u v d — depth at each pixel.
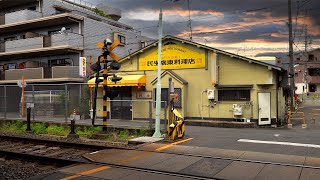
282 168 7.89
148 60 22.78
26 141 13.66
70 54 29.66
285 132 15.75
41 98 24.83
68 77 27.72
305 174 7.32
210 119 20.78
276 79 19.91
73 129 15.16
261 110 19.58
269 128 18.56
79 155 10.53
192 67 21.41
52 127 17.42
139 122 18.20
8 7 34.12
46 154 11.02
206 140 12.65
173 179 7.33
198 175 7.53
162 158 9.35
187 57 21.59
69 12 29.69
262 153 9.74
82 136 15.37
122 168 8.38
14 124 19.34
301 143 11.79
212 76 20.41
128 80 21.91
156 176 7.59
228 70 20.36
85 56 29.38
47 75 28.73
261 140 12.62
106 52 14.29
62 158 9.62
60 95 24.25
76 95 25.59
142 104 22.25
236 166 8.25
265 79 19.30
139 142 12.27
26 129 17.38
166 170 8.03
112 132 15.31
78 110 23.81
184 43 21.66
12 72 30.95
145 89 22.52
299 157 9.06
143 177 7.52
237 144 11.64
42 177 7.69
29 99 25.05
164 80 21.75
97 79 14.98
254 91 19.61
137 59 23.25
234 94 20.27
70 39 28.25
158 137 13.12
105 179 7.41
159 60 13.49
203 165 8.45
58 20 29.23
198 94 21.23
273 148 10.74
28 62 30.52
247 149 10.61
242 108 19.78
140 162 8.92
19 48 30.91
